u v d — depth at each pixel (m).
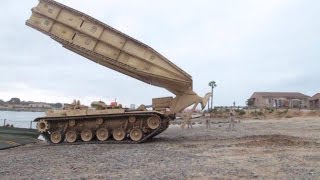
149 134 24.56
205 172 13.55
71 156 18.23
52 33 25.89
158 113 24.30
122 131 24.98
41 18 26.06
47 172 13.86
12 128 35.47
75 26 25.72
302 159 16.50
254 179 12.34
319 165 14.93
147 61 25.45
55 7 25.94
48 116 25.53
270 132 33.94
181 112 26.33
